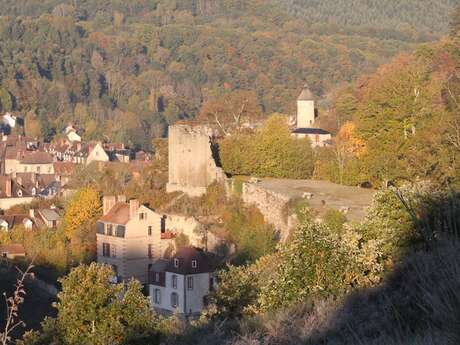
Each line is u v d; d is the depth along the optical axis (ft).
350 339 72.18
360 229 120.88
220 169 302.86
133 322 129.39
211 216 286.87
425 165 205.98
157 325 129.59
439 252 69.26
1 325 205.57
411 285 77.71
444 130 212.43
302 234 111.55
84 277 131.23
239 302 132.87
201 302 240.94
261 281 138.21
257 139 319.27
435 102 272.72
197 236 278.67
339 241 112.68
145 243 284.41
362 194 263.08
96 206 317.42
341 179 290.15
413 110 248.11
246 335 84.69
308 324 82.89
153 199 308.81
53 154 641.40
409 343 60.95
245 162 313.53
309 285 108.17
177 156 311.06
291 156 312.91
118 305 130.21
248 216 279.49
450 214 80.69
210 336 91.91
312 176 314.14
